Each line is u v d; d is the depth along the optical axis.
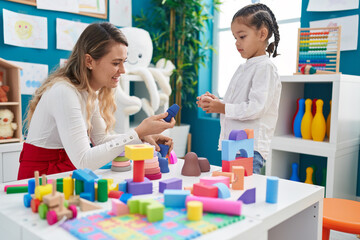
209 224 0.60
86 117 1.12
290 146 1.96
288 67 2.52
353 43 2.02
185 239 0.54
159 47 2.83
